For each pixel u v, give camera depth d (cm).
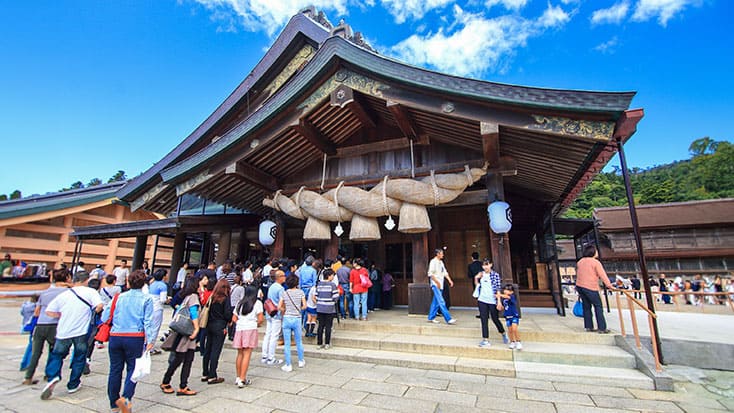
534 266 1223
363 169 822
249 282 742
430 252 966
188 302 412
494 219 654
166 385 405
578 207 5253
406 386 421
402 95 614
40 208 1470
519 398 379
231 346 656
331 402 374
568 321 689
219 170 762
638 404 363
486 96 526
